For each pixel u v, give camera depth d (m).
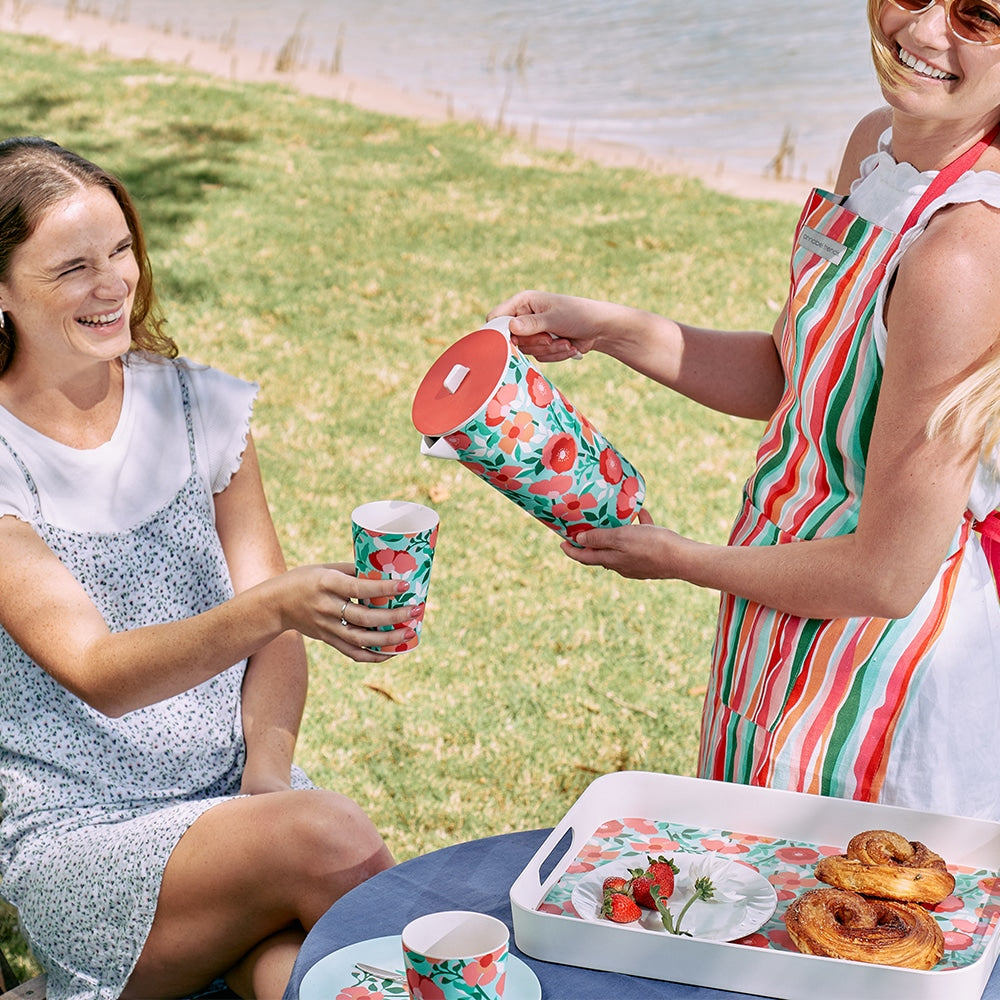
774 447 2.31
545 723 4.22
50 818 2.51
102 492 2.58
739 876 1.92
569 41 16.55
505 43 16.44
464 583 5.02
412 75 14.69
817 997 1.69
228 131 11.33
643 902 1.87
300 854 2.25
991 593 2.17
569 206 9.86
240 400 2.75
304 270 8.27
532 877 1.87
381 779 3.93
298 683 2.77
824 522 2.18
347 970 1.81
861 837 1.91
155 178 9.88
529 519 5.54
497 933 1.67
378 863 2.30
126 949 2.37
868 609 2.06
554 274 8.34
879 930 1.73
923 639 2.14
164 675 2.28
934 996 1.64
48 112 11.48
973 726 2.16
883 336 2.01
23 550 2.45
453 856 2.08
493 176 10.56
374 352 7.12
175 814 2.39
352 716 4.22
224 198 9.58
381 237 8.97
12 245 2.39
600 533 2.26
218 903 2.31
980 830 1.96
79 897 2.39
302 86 13.77
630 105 13.62
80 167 2.47
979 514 2.12
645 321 2.59
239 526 2.78
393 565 2.00
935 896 1.82
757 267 8.56
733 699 2.35
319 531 5.31
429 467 5.92
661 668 4.54
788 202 10.28
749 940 1.81
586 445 2.21
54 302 2.43
